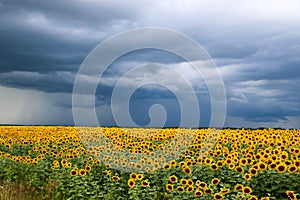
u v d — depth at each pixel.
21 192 12.41
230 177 11.73
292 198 9.61
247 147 16.91
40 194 12.48
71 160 16.02
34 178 13.63
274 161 11.30
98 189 11.77
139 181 11.88
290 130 21.84
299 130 21.88
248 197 9.55
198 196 10.05
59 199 11.82
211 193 10.02
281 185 10.41
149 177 12.52
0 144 22.28
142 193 10.84
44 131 30.20
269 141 16.77
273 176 10.69
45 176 14.27
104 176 13.25
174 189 10.70
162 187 11.74
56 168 14.38
